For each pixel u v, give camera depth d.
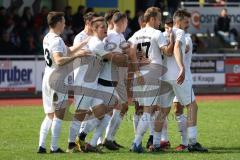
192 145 31.20
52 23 30.25
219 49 74.56
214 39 76.06
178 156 29.59
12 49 66.44
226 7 77.44
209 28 76.62
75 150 30.88
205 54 67.19
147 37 30.84
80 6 68.56
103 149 32.25
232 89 68.44
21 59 63.56
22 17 68.12
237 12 77.88
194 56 66.88
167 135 34.31
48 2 72.56
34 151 31.05
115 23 31.50
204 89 67.50
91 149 30.98
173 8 74.81
